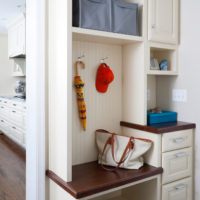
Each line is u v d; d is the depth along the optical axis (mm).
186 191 1922
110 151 1768
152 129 1727
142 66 1812
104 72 1818
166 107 2193
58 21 1501
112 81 1970
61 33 1467
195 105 1929
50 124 1632
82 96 1762
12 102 4367
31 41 1634
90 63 1845
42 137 1615
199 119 1906
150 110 2033
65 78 1429
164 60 2062
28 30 1671
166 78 2174
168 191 1797
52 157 1621
